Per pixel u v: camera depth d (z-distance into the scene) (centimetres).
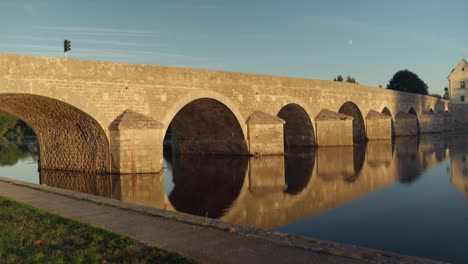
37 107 2503
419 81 9931
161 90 2794
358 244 1247
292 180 2498
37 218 1048
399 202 1844
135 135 2539
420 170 2794
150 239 852
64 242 844
